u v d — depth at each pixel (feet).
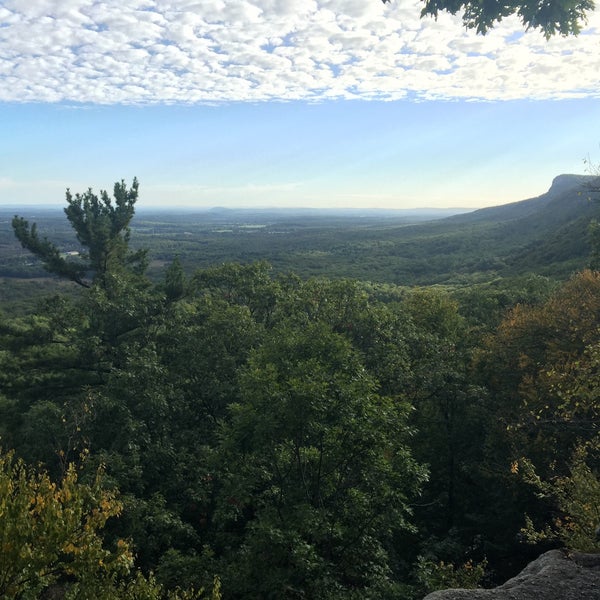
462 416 63.62
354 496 39.14
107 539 41.83
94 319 70.95
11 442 57.06
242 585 36.35
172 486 48.93
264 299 81.30
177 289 80.33
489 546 53.93
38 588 21.75
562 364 48.32
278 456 41.65
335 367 44.60
